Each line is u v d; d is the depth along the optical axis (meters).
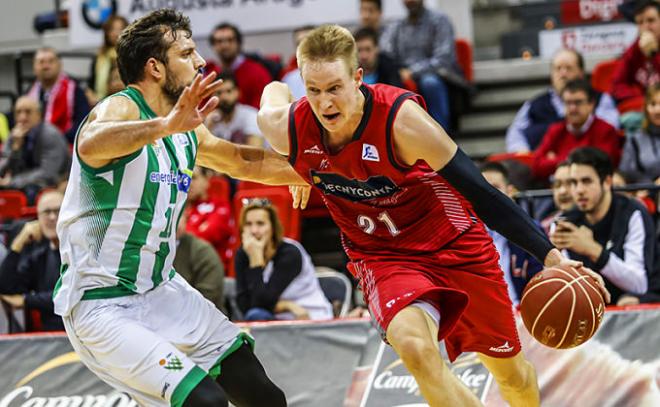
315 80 5.89
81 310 6.23
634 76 14.66
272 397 6.66
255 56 16.28
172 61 6.35
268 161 7.14
